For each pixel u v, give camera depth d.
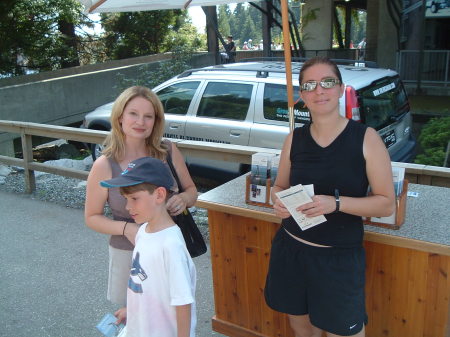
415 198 2.69
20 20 14.65
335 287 2.10
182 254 1.91
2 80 12.02
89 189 2.31
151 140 2.39
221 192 2.91
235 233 2.79
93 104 11.79
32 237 4.81
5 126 6.17
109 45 20.16
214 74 5.79
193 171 5.89
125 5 3.29
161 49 21.25
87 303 3.61
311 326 2.42
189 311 1.89
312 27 14.79
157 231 1.95
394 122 5.18
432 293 2.27
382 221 2.31
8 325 3.36
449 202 2.60
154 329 1.99
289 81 2.72
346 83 4.76
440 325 2.29
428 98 10.64
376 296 2.44
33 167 6.00
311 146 2.08
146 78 10.55
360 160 2.00
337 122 2.05
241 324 2.95
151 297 1.96
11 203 5.80
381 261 2.37
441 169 3.34
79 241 4.68
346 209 1.98
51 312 3.51
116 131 2.32
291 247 2.20
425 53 11.27
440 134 5.75
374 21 14.69
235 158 4.58
